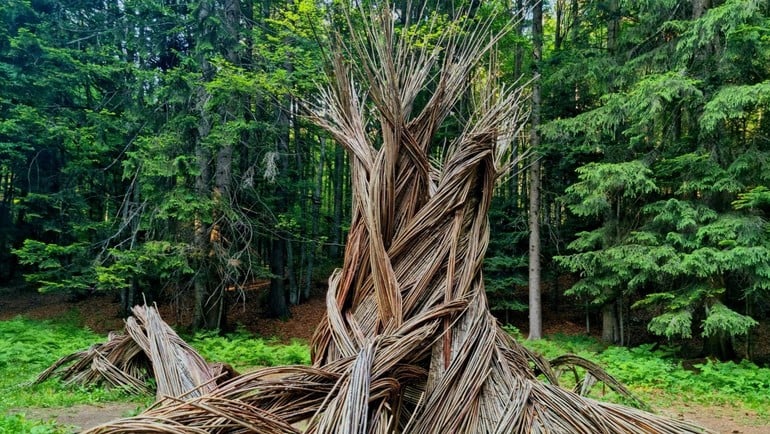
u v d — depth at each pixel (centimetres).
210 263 1179
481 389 293
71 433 395
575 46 1191
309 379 292
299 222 1433
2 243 1600
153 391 566
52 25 1348
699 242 885
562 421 281
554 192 1331
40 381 597
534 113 1174
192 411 255
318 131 1211
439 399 287
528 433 269
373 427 260
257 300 1565
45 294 1627
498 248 1359
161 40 1212
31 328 1042
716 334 948
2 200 1670
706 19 824
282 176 1351
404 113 370
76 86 1318
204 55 1127
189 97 1112
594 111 1002
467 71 387
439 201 348
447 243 340
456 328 316
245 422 253
